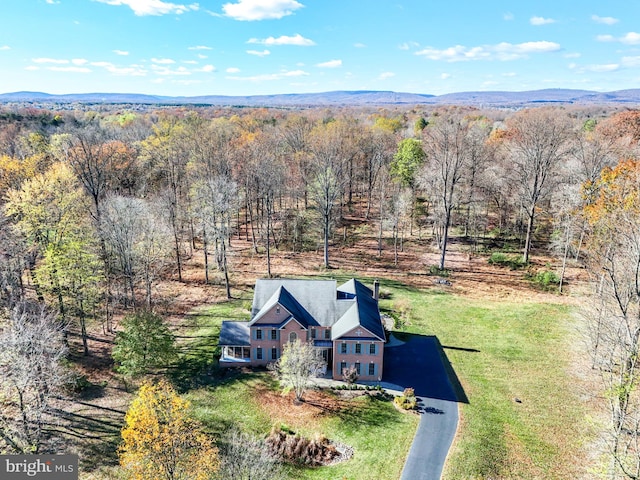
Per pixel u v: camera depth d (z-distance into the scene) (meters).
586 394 46.38
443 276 77.12
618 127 112.19
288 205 112.69
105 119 199.00
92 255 53.22
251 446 35.56
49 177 58.66
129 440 31.16
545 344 56.12
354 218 107.38
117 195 82.00
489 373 50.66
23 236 56.50
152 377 49.84
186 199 89.50
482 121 173.75
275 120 192.88
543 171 78.75
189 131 113.31
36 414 36.69
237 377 50.19
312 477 36.28
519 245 89.62
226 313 64.00
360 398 46.59
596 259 54.16
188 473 30.47
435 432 41.38
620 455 34.19
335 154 103.06
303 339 51.84
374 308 57.09
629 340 40.31
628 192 55.81
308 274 77.69
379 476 36.28
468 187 89.50
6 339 36.03
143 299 68.38
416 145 105.81
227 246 84.56
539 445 39.75
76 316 57.50
